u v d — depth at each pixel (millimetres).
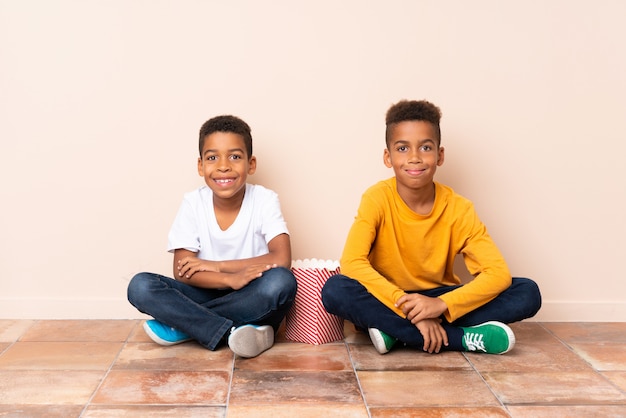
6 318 2104
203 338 1804
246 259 1891
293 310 1918
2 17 2027
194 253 1956
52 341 1882
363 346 1866
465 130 2107
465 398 1483
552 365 1715
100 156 2078
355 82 2084
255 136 2094
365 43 2076
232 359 1740
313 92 2084
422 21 2074
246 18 2059
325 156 2105
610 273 2152
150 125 2074
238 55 2066
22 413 1387
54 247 2100
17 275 2104
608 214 2146
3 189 2074
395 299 1761
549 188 2133
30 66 2043
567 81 2102
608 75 2104
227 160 1883
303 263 2039
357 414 1393
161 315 1809
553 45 2090
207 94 2074
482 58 2088
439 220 1894
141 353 1784
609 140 2121
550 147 2119
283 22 2064
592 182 2135
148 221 2104
